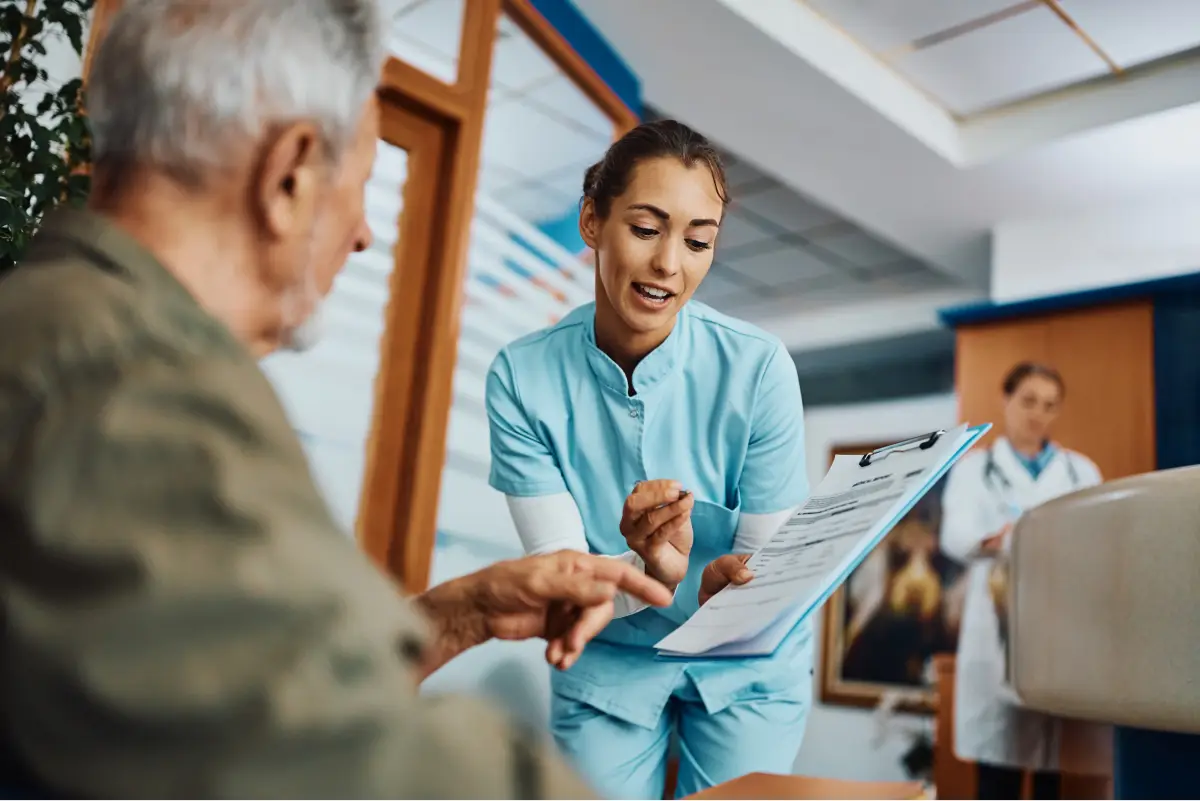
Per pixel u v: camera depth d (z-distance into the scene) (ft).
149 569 1.16
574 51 11.21
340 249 2.07
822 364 22.00
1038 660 2.99
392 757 1.15
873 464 3.00
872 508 2.57
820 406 22.09
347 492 9.12
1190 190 14.07
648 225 4.02
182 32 1.75
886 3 11.72
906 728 18.86
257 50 1.76
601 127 12.28
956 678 12.64
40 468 1.26
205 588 1.15
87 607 1.17
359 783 1.12
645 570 3.77
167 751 1.11
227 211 1.79
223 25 1.76
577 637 2.46
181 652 1.13
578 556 2.57
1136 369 13.14
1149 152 13.20
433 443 9.59
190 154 1.74
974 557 12.98
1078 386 13.50
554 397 4.57
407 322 9.73
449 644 2.64
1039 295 15.16
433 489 9.54
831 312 21.26
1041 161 13.71
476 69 10.20
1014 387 13.83
